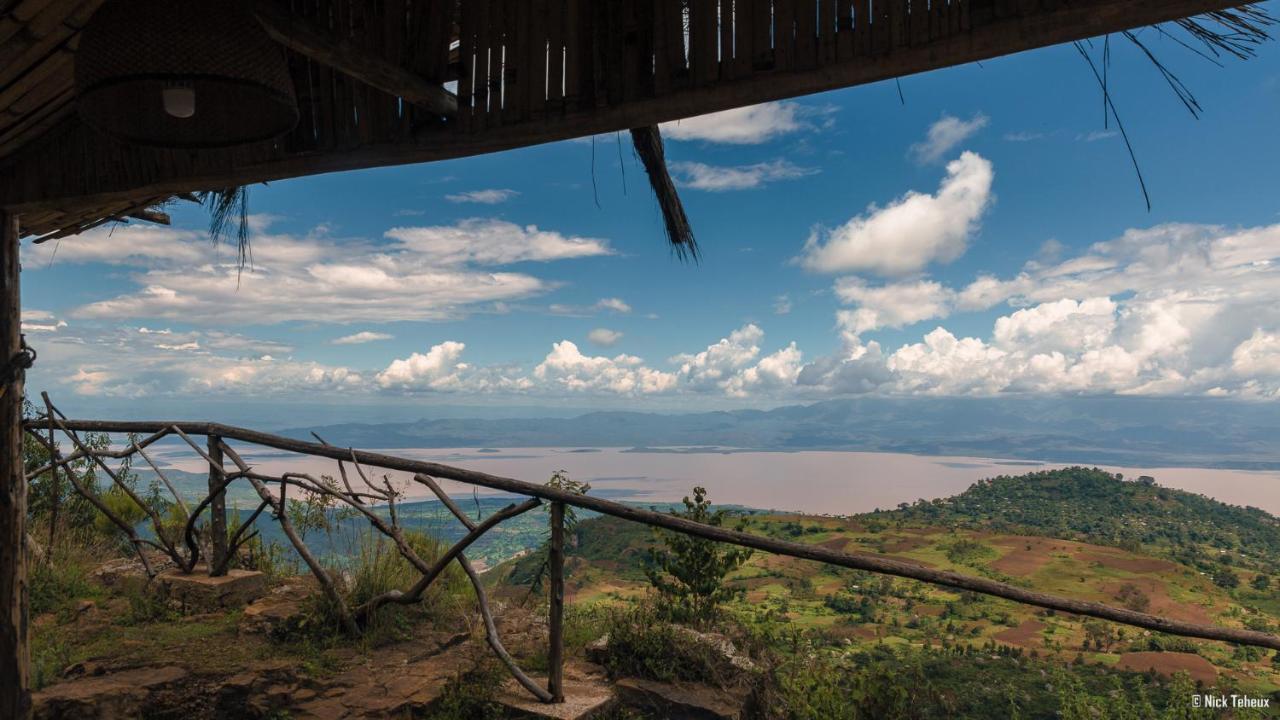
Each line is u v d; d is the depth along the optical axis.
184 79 1.75
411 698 3.24
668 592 4.52
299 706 3.18
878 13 1.71
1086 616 2.60
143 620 4.13
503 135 2.27
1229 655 40.19
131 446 4.72
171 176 2.82
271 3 2.02
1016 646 50.41
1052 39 1.49
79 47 1.83
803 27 1.81
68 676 3.33
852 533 110.50
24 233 3.82
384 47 2.28
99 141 2.99
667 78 2.01
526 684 3.36
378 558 4.29
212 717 3.17
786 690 3.77
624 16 2.09
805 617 50.97
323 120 2.59
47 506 6.12
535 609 4.70
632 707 3.50
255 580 4.55
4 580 3.02
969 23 1.58
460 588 5.11
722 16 1.93
